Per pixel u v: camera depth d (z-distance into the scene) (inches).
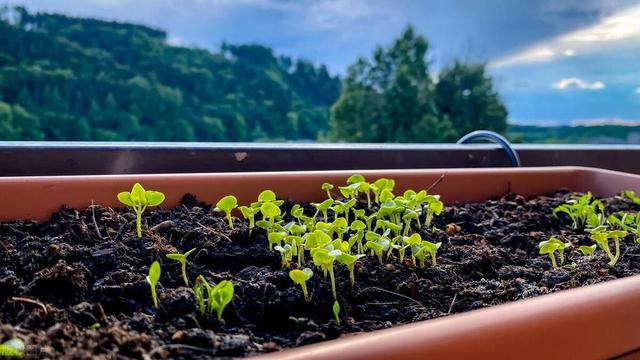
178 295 25.9
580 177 58.9
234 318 25.8
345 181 47.6
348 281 30.6
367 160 58.3
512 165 63.4
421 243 32.9
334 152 56.5
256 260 33.1
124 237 34.4
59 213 37.6
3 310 23.9
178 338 22.0
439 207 40.3
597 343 23.5
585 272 33.5
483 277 33.7
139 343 20.8
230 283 24.8
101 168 46.4
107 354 19.5
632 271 34.4
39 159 43.8
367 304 28.7
